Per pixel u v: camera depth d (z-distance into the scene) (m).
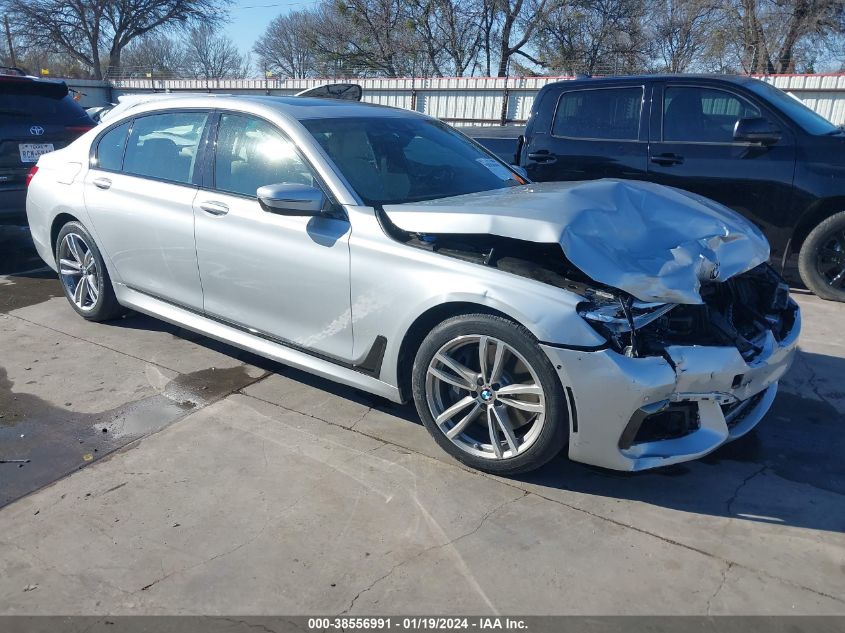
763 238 3.48
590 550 2.63
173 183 4.16
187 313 4.26
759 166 5.62
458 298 2.95
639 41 31.00
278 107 3.82
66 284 5.10
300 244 3.49
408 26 34.28
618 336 2.71
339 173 3.48
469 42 35.06
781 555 2.62
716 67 30.42
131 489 3.00
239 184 3.84
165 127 4.30
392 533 2.72
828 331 4.98
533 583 2.46
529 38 33.12
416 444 3.39
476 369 3.09
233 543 2.66
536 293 2.79
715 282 3.05
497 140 7.43
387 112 4.26
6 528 2.74
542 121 6.70
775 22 27.33
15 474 3.11
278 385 4.04
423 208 3.21
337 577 2.48
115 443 3.38
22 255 7.02
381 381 3.37
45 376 4.14
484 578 2.48
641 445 2.85
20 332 4.87
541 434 2.88
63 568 2.52
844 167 5.36
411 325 3.16
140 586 2.44
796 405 3.86
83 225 4.73
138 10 40.97
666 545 2.67
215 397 3.88
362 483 3.06
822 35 26.64
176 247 4.09
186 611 2.33
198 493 2.97
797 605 2.36
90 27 40.59
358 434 3.49
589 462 2.86
